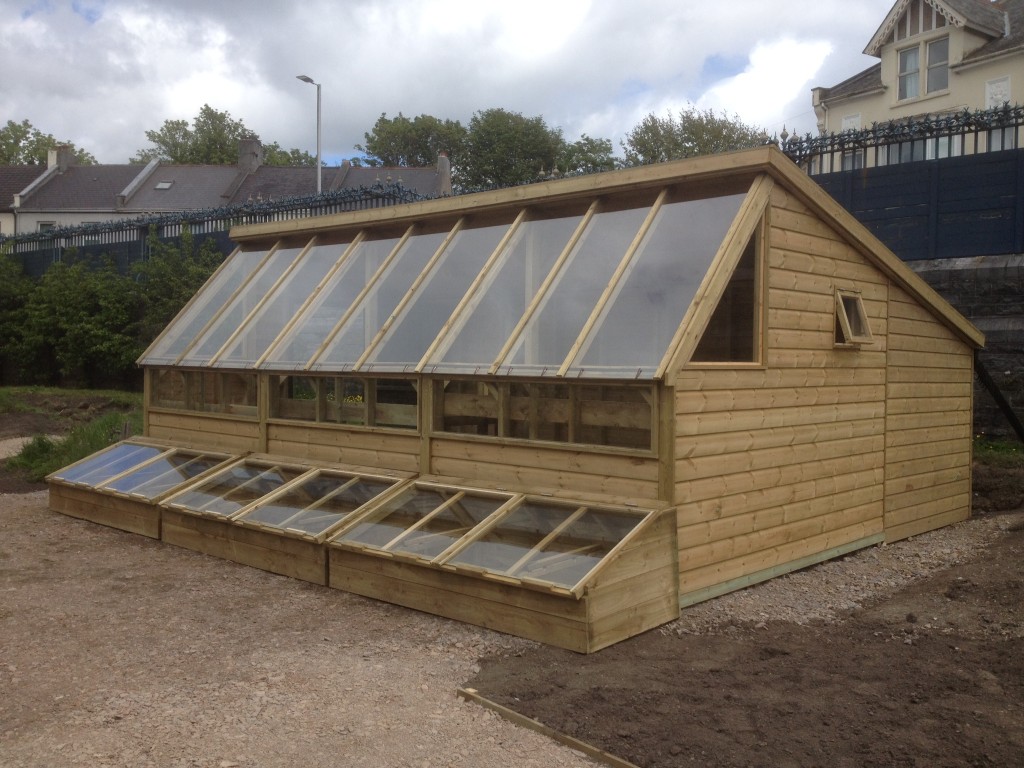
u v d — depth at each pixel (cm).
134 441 1083
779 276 726
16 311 2523
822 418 793
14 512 1038
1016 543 863
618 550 573
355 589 698
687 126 4159
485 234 856
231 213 2088
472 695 483
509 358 706
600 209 782
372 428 824
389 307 883
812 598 696
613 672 519
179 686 503
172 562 805
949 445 1016
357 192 1772
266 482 859
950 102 2338
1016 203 1298
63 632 605
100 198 4166
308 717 457
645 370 616
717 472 666
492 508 682
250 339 991
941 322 986
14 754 414
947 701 472
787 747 417
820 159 1527
